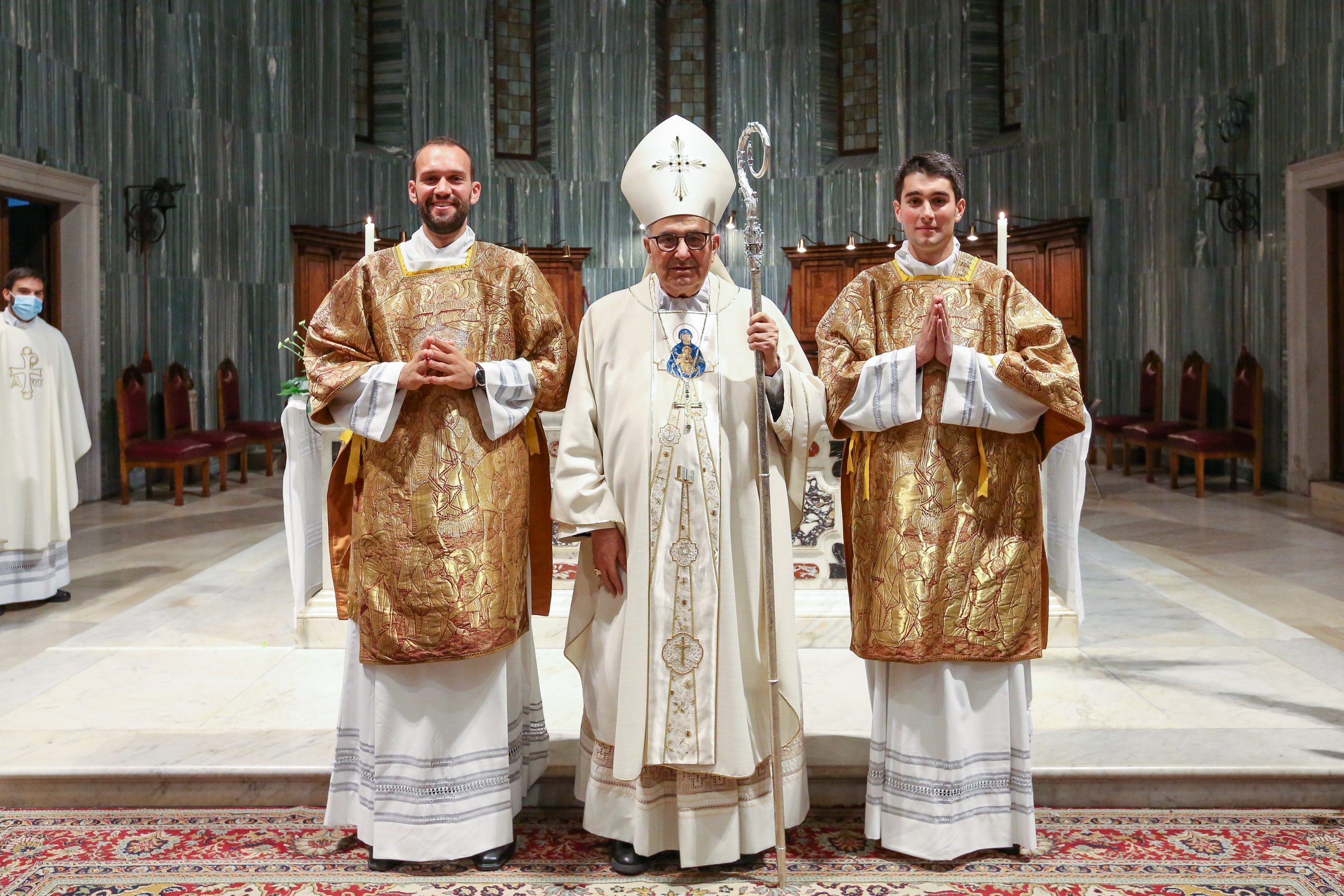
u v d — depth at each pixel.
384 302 2.65
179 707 3.52
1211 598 4.99
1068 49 10.50
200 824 2.87
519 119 12.91
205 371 9.84
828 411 2.68
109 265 8.59
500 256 2.71
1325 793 2.88
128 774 2.96
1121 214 10.16
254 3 10.44
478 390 2.58
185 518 7.71
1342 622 4.58
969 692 2.59
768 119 12.73
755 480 2.64
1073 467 4.02
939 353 2.53
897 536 2.58
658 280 2.72
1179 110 9.32
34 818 2.90
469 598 2.54
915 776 2.58
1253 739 3.10
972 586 2.55
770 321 2.53
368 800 2.64
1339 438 8.08
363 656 2.57
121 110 8.77
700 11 13.09
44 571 5.09
